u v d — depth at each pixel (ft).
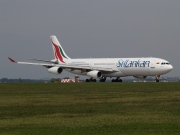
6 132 160.76
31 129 167.73
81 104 269.44
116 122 183.93
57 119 196.75
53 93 388.37
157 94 352.69
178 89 431.02
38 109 241.76
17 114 219.41
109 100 297.12
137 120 188.96
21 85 582.76
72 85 566.77
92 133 157.07
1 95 363.15
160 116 201.36
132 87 489.26
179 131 158.20
